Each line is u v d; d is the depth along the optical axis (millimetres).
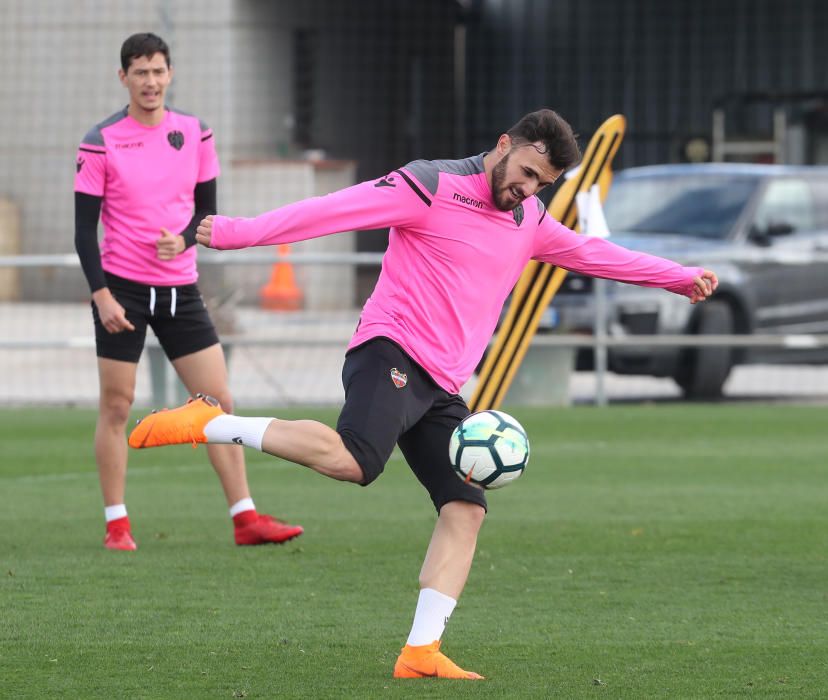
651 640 18797
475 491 17078
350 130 112938
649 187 55719
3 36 101750
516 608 20766
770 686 16469
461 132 118500
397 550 25266
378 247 102688
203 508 30172
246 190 97750
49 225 102125
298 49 106688
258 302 87438
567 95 117625
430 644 16781
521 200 16750
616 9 116375
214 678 16656
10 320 85875
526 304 30109
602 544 25906
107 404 25344
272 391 56531
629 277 18391
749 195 54031
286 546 25641
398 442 17719
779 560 24484
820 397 56500
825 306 52750
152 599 21062
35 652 17859
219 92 99250
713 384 51625
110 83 101062
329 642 18500
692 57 115312
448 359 17109
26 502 30781
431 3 116812
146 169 24953
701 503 30672
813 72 113188
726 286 51062
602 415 46938
